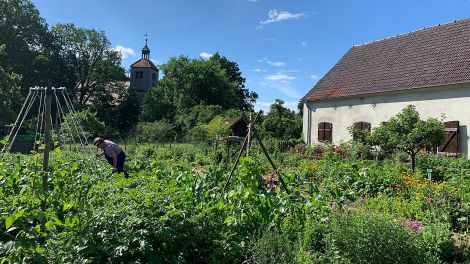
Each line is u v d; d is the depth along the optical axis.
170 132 30.72
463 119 16.23
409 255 4.14
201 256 4.34
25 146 22.97
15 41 42.41
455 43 18.53
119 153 8.93
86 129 20.81
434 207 6.98
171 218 4.24
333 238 4.43
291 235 4.85
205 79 51.19
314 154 18.64
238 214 4.82
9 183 5.16
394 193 8.95
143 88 68.31
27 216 3.61
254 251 4.33
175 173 6.74
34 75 44.09
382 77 20.92
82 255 3.69
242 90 66.12
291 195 5.68
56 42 50.59
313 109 25.05
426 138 11.99
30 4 45.50
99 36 52.09
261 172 5.54
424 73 18.59
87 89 52.88
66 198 4.68
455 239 5.82
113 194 4.92
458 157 15.91
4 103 28.03
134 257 3.80
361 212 5.14
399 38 22.48
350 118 22.08
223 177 6.93
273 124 31.28
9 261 3.39
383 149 13.88
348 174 10.02
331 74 25.22
